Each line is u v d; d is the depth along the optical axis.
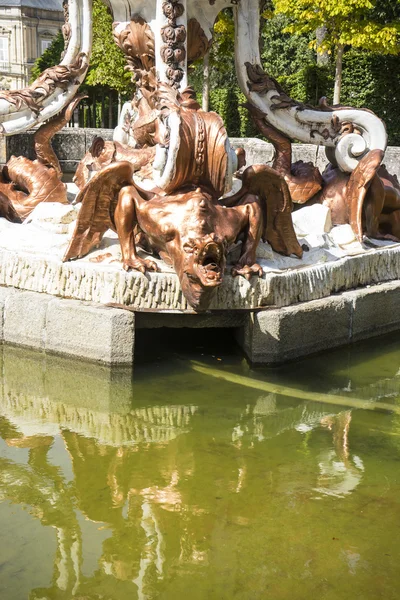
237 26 7.13
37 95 7.42
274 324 5.46
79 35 7.49
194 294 5.04
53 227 6.34
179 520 3.58
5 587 3.05
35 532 3.46
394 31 14.23
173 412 4.87
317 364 5.72
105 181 5.38
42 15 69.50
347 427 4.74
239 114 20.08
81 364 5.43
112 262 5.54
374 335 6.34
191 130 5.51
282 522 3.56
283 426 4.72
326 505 3.74
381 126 7.16
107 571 3.18
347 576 3.14
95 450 4.33
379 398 5.20
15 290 5.79
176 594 3.03
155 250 5.60
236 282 5.41
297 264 5.90
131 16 6.99
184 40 6.79
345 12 14.12
